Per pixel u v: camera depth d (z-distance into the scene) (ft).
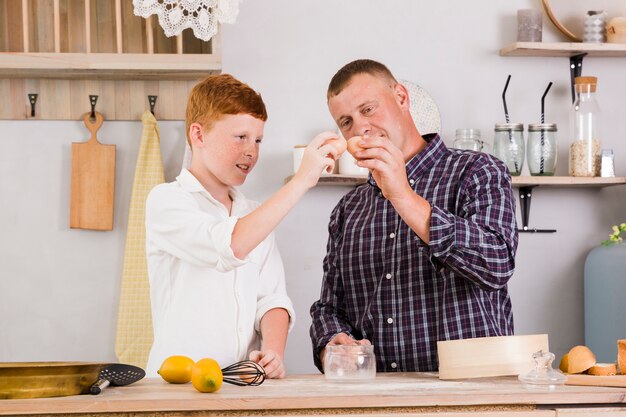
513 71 9.78
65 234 9.14
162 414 4.12
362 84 6.04
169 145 9.24
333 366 5.04
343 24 9.52
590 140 9.34
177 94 9.21
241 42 9.37
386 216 6.20
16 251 9.07
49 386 4.26
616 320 9.12
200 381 4.40
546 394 4.27
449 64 9.68
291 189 5.14
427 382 4.85
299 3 9.46
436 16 9.67
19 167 9.09
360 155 5.16
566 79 9.86
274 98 9.42
